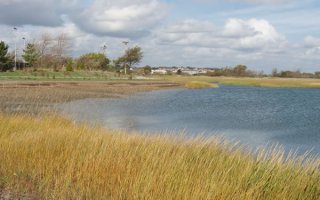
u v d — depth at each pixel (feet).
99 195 23.27
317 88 327.26
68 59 319.27
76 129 35.65
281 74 560.61
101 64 361.30
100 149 28.25
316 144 57.47
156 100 140.05
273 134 67.46
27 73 245.04
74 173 26.16
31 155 28.55
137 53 409.69
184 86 263.49
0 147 30.07
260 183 22.12
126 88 194.80
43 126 39.81
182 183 22.40
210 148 28.53
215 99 162.71
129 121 79.51
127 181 23.75
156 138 32.63
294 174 23.07
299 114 106.83
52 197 22.89
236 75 579.48
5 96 114.11
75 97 129.70
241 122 84.64
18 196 23.06
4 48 247.50
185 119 87.40
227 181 22.13
